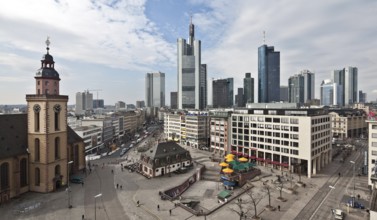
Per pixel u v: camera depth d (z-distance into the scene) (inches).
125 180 3447.3
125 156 5393.7
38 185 2906.0
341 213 2284.7
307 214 2404.0
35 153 2920.8
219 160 4687.5
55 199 2682.1
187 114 7244.1
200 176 3668.8
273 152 4217.5
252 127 4576.8
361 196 2908.5
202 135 6545.3
